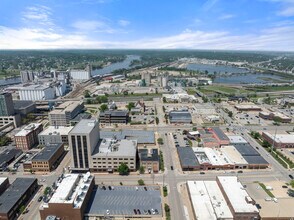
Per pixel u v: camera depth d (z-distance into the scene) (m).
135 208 157.12
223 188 167.88
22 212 158.50
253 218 143.75
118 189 176.25
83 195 157.50
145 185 187.00
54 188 167.00
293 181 186.12
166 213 156.25
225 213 148.75
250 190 179.50
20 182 180.88
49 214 147.12
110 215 151.88
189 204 166.12
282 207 156.62
